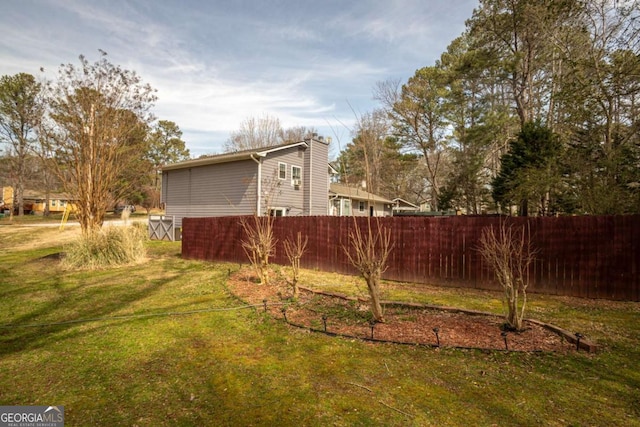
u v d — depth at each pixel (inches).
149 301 231.6
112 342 156.6
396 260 307.1
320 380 118.4
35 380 120.3
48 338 161.9
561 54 522.9
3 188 1647.4
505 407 99.4
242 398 107.1
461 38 988.6
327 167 800.3
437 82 998.4
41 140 424.8
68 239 623.5
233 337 162.6
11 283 291.1
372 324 159.2
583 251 241.3
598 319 187.3
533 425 90.8
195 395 109.1
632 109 388.2
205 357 139.5
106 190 451.5
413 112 1049.5
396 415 96.0
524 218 259.3
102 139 437.7
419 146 1127.6
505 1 669.3
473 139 931.3
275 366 130.2
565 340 151.1
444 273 286.5
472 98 978.1
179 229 730.2
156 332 169.8
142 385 116.3
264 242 286.4
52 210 1755.7
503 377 118.3
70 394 110.4
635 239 228.2
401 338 155.5
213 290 261.7
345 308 205.5
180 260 435.5
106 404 104.2
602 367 125.8
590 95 394.3
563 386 111.9
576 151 446.3
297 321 183.8
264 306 211.5
